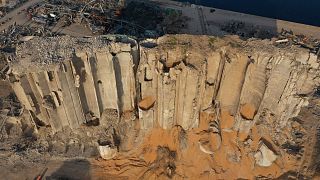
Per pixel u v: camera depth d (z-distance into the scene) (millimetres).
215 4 78250
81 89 48594
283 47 46938
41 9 70562
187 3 74438
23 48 47031
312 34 66688
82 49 46156
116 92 49281
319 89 53594
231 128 49688
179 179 48281
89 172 49781
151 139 50656
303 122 52188
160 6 73312
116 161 50531
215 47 46719
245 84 47500
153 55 46469
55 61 45094
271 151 48219
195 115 48531
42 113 50250
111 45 46531
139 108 49312
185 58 46469
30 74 45781
